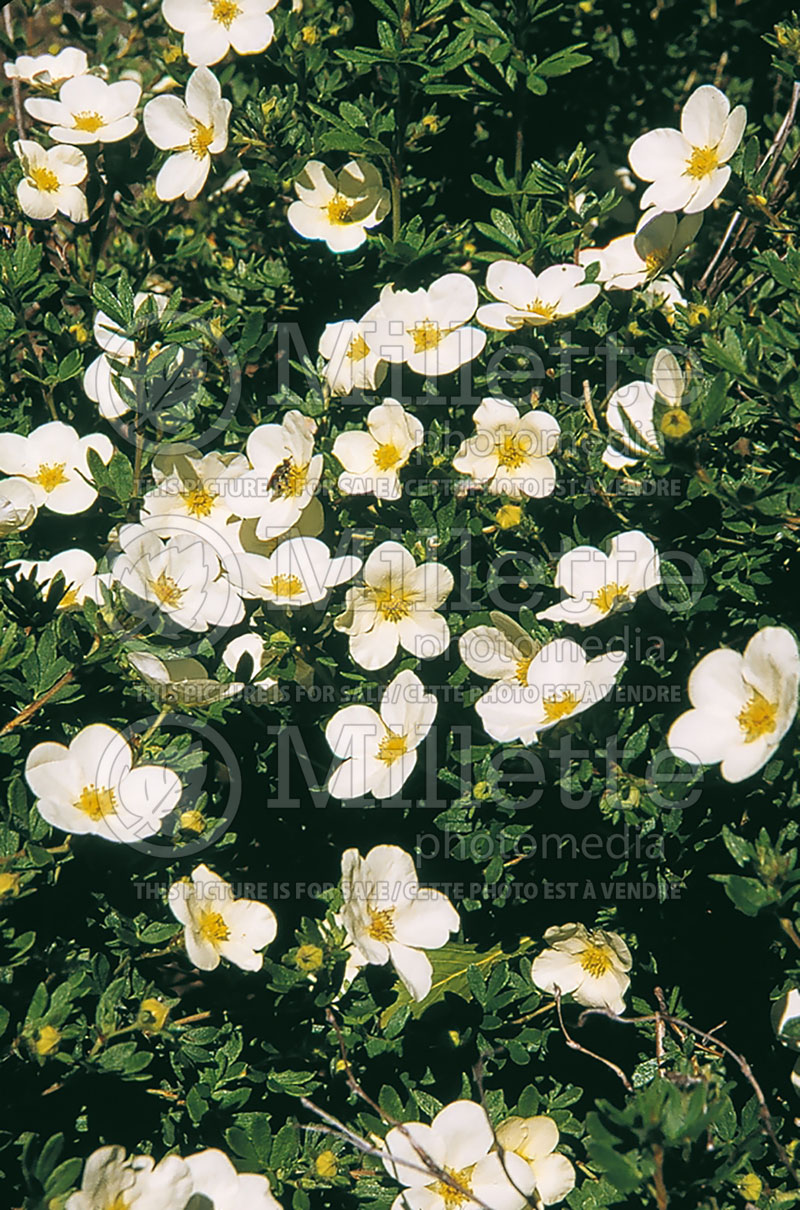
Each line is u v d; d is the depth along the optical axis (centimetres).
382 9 62
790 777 56
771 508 54
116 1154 53
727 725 53
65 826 54
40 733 57
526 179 63
